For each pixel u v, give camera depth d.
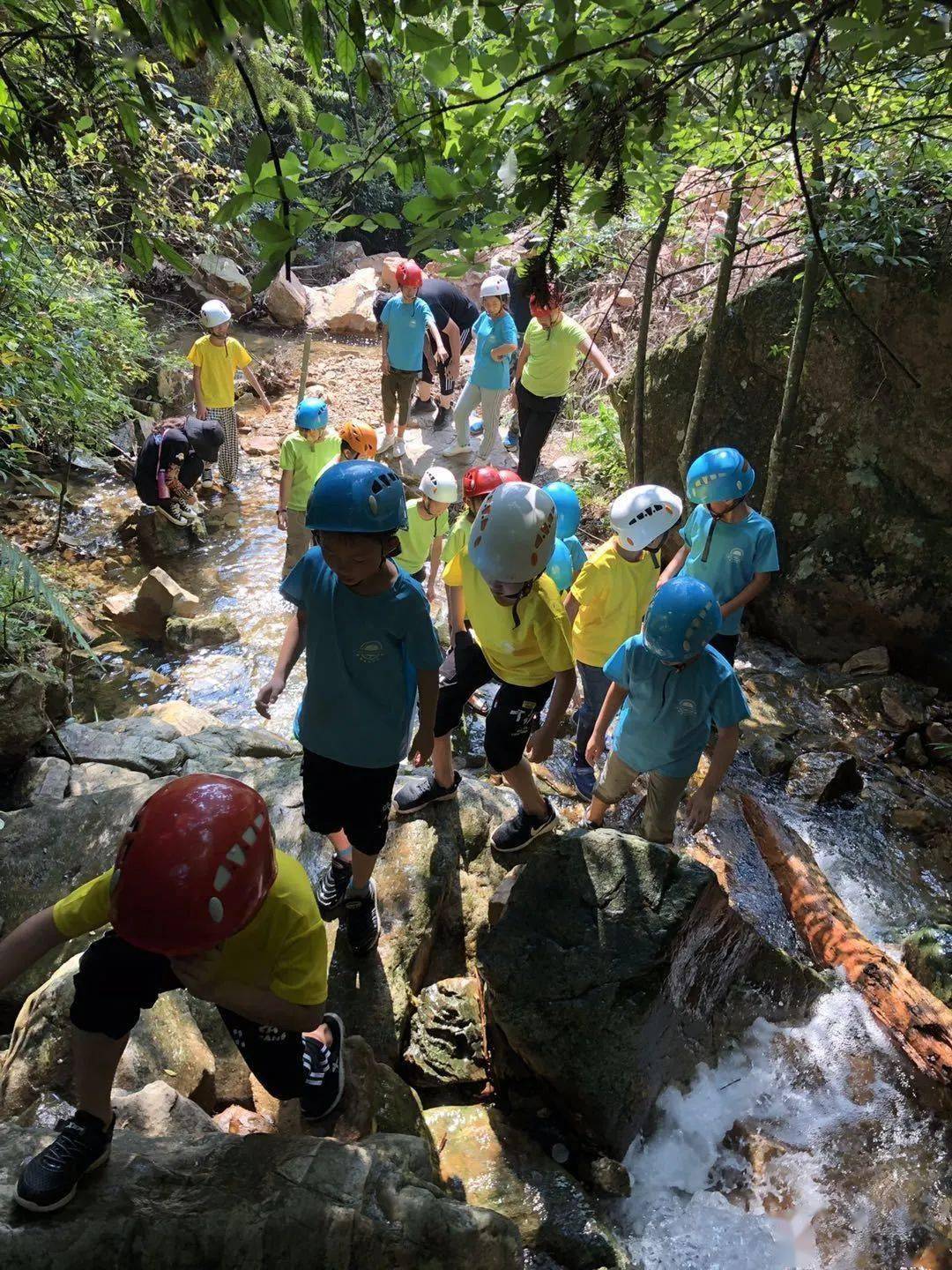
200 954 1.95
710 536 4.59
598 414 8.38
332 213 1.98
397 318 8.00
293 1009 2.09
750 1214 2.91
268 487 8.25
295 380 10.52
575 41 1.86
